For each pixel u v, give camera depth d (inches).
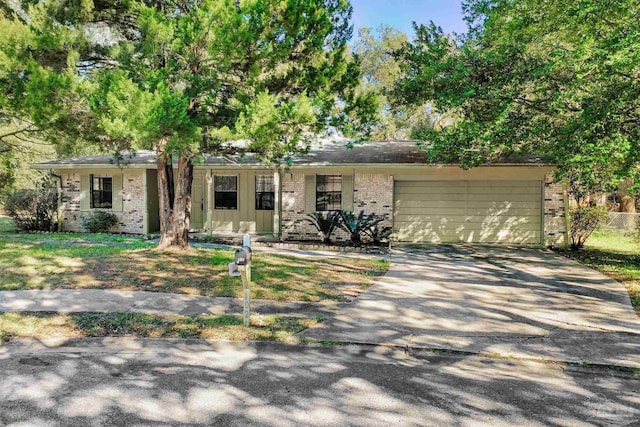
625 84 313.0
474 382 163.9
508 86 360.8
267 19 303.0
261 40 311.9
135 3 310.8
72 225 663.1
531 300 279.7
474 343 201.8
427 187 555.2
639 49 276.1
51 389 154.6
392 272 368.8
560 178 417.7
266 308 252.7
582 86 342.3
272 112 293.1
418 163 526.0
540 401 148.7
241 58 306.2
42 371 170.7
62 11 306.8
